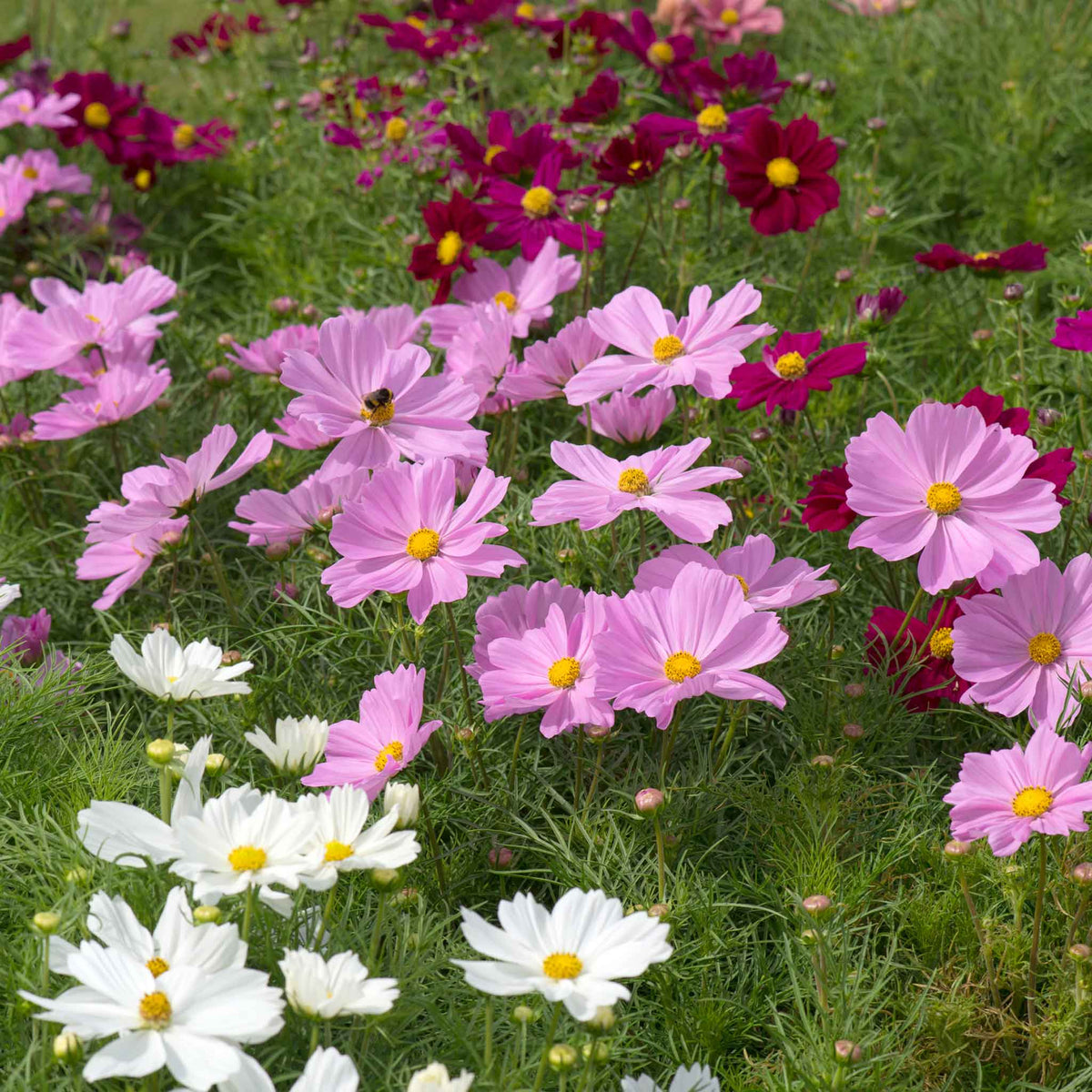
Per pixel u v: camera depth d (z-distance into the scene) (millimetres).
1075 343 1561
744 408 1593
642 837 1495
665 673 1439
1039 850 1434
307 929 1389
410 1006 1383
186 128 2084
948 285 1888
